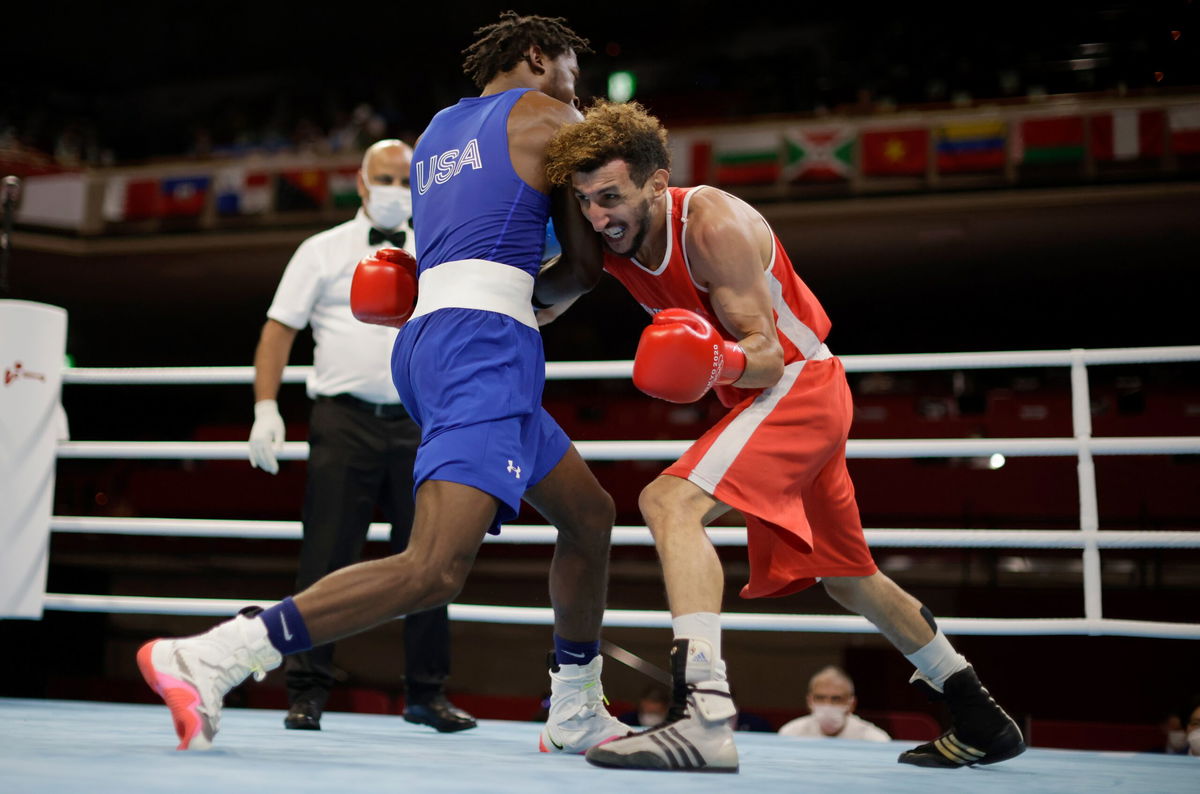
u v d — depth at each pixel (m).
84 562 7.88
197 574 7.84
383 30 13.76
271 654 1.72
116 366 12.95
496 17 13.45
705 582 1.77
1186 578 6.47
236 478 8.26
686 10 13.52
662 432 8.16
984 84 11.45
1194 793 1.74
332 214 10.18
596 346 11.80
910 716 4.75
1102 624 2.86
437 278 1.91
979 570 6.78
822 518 2.04
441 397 1.83
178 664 1.72
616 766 1.77
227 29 13.76
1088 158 8.73
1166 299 10.75
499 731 2.83
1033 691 6.41
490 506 1.80
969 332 11.63
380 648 7.66
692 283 1.95
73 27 13.60
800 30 13.47
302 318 2.92
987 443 2.98
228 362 13.07
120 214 10.70
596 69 13.98
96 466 9.41
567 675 2.16
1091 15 11.78
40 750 1.71
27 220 10.35
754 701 7.10
